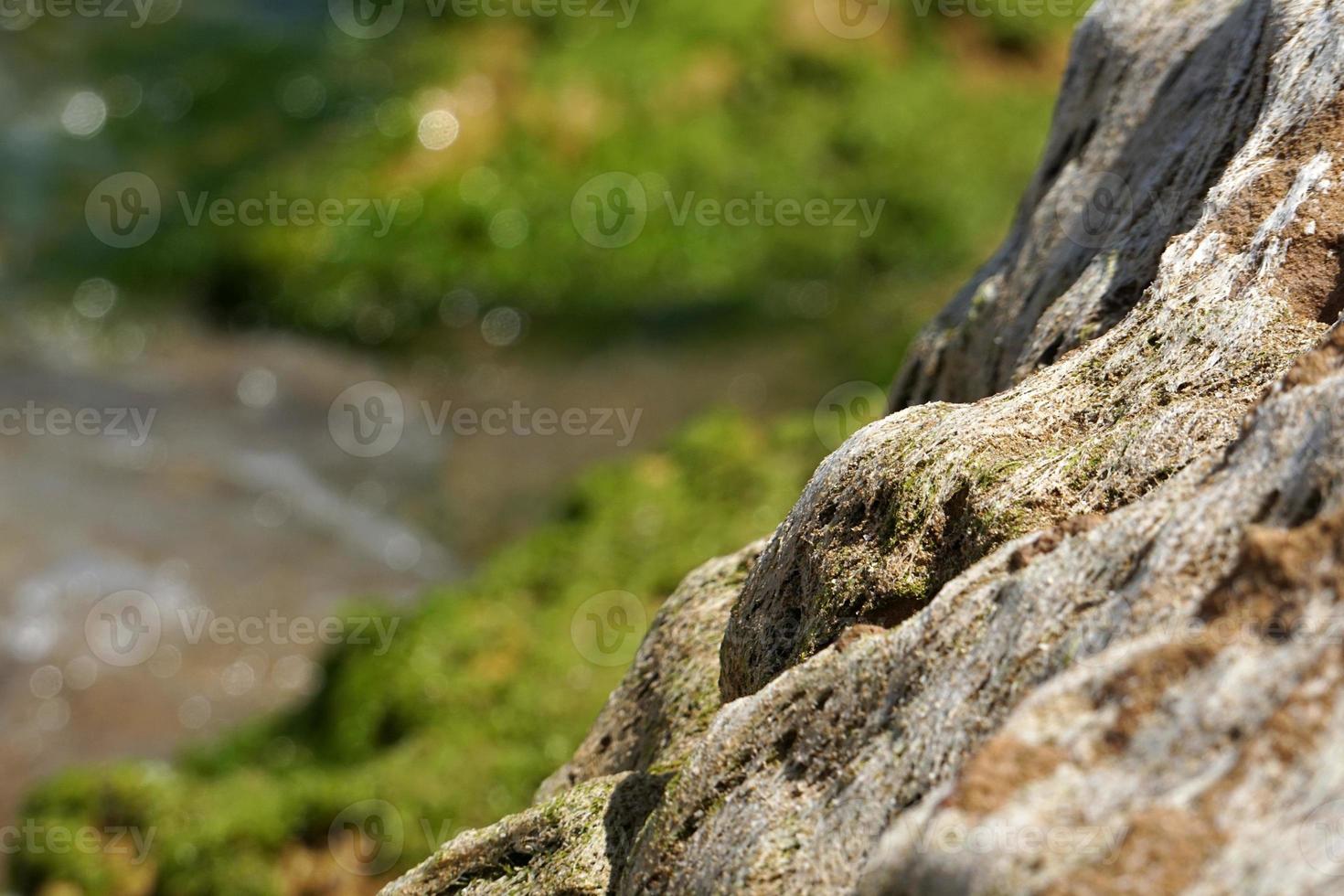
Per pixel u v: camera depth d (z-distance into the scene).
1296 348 7.20
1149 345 7.68
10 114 40.38
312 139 39.31
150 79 41.78
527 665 21.48
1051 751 5.00
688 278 36.97
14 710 24.28
